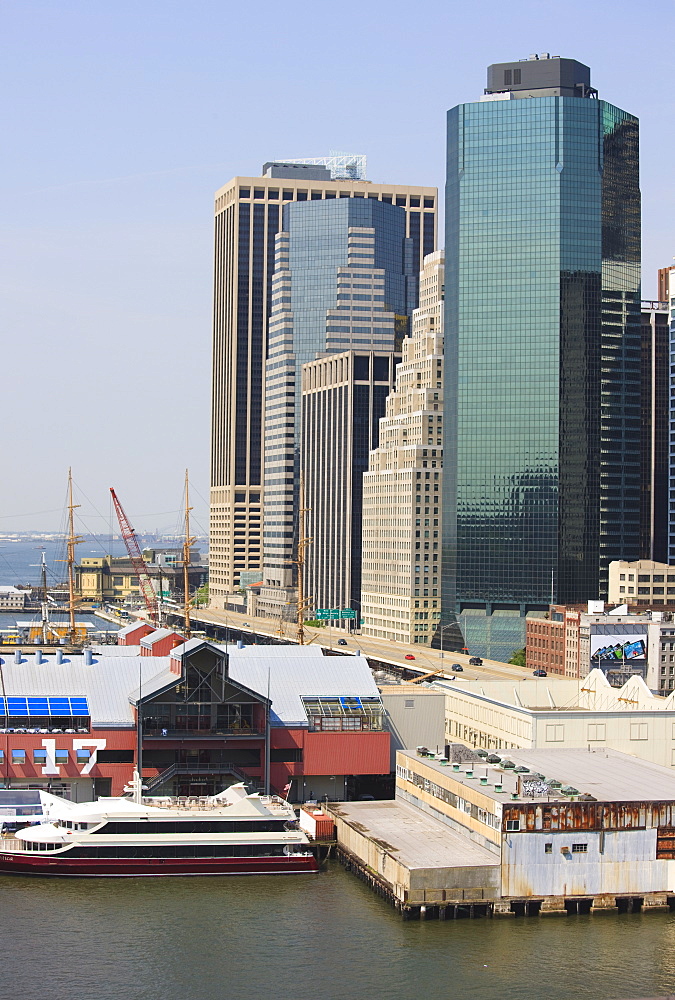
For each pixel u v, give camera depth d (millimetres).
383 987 182000
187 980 183500
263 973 186250
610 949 198125
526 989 182125
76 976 184375
